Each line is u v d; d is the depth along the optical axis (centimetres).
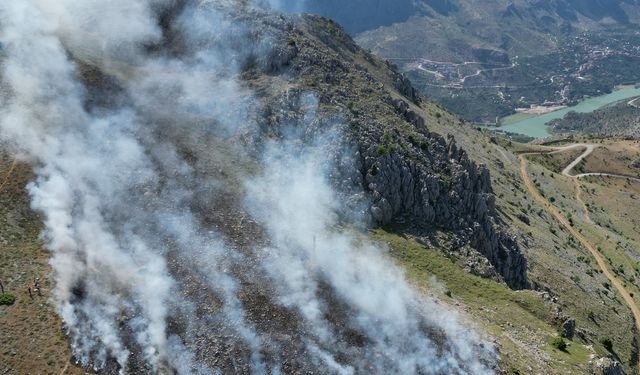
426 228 11456
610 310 13850
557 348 9325
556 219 19775
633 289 16575
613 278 16650
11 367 6438
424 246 10862
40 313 7075
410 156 12481
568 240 17950
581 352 9494
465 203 12550
